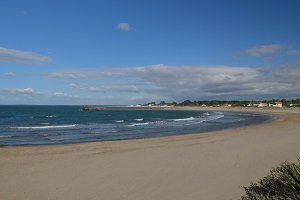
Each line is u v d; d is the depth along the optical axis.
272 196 6.40
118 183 8.84
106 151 15.22
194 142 18.89
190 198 7.54
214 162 11.53
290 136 21.03
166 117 76.06
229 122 50.72
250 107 175.62
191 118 69.00
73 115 86.31
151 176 9.56
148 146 17.28
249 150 14.33
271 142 17.52
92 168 10.70
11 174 9.94
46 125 45.75
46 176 9.67
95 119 65.38
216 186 8.42
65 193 8.05
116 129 37.06
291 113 94.56
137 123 49.97
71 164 11.41
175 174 9.78
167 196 7.73
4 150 16.03
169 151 14.31
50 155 13.91
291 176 6.09
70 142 23.31
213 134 26.05
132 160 12.05
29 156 13.62
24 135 29.58
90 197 7.74
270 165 10.86
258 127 36.28
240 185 8.43
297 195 5.70
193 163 11.38
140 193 7.98
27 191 8.21
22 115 81.38
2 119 62.88
